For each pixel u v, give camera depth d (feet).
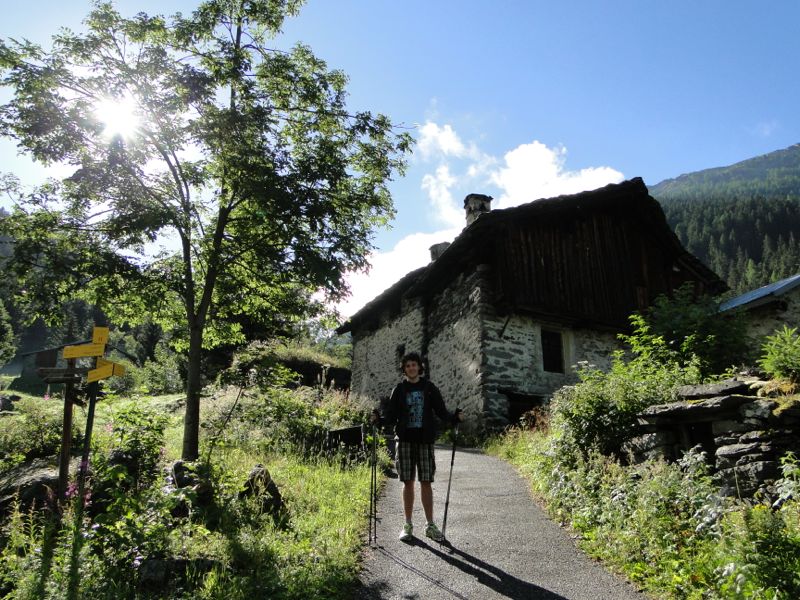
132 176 22.62
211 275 24.93
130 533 13.78
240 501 17.65
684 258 51.57
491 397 40.73
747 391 18.07
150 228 21.80
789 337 20.45
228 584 12.88
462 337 45.14
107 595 12.01
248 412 30.86
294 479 22.36
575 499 18.75
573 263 45.60
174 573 13.16
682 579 12.75
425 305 53.36
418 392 17.30
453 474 26.27
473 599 12.94
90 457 18.74
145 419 21.81
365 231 25.91
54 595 11.98
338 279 23.38
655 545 14.25
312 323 28.58
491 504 20.83
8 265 20.75
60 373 16.24
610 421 20.66
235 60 23.38
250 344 28.02
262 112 23.22
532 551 15.96
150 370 75.41
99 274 21.76
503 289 41.73
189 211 23.49
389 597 13.08
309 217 23.52
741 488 15.53
